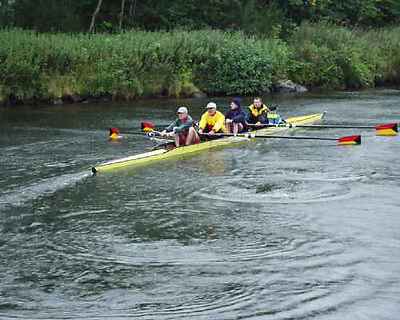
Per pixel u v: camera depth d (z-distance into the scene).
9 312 8.32
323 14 52.03
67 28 36.59
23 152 17.91
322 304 8.51
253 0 45.06
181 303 8.57
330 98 34.62
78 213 12.23
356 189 13.96
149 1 42.62
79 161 16.88
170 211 12.38
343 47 42.66
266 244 10.60
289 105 30.81
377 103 31.75
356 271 9.49
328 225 11.52
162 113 27.09
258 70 36.62
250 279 9.26
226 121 19.94
